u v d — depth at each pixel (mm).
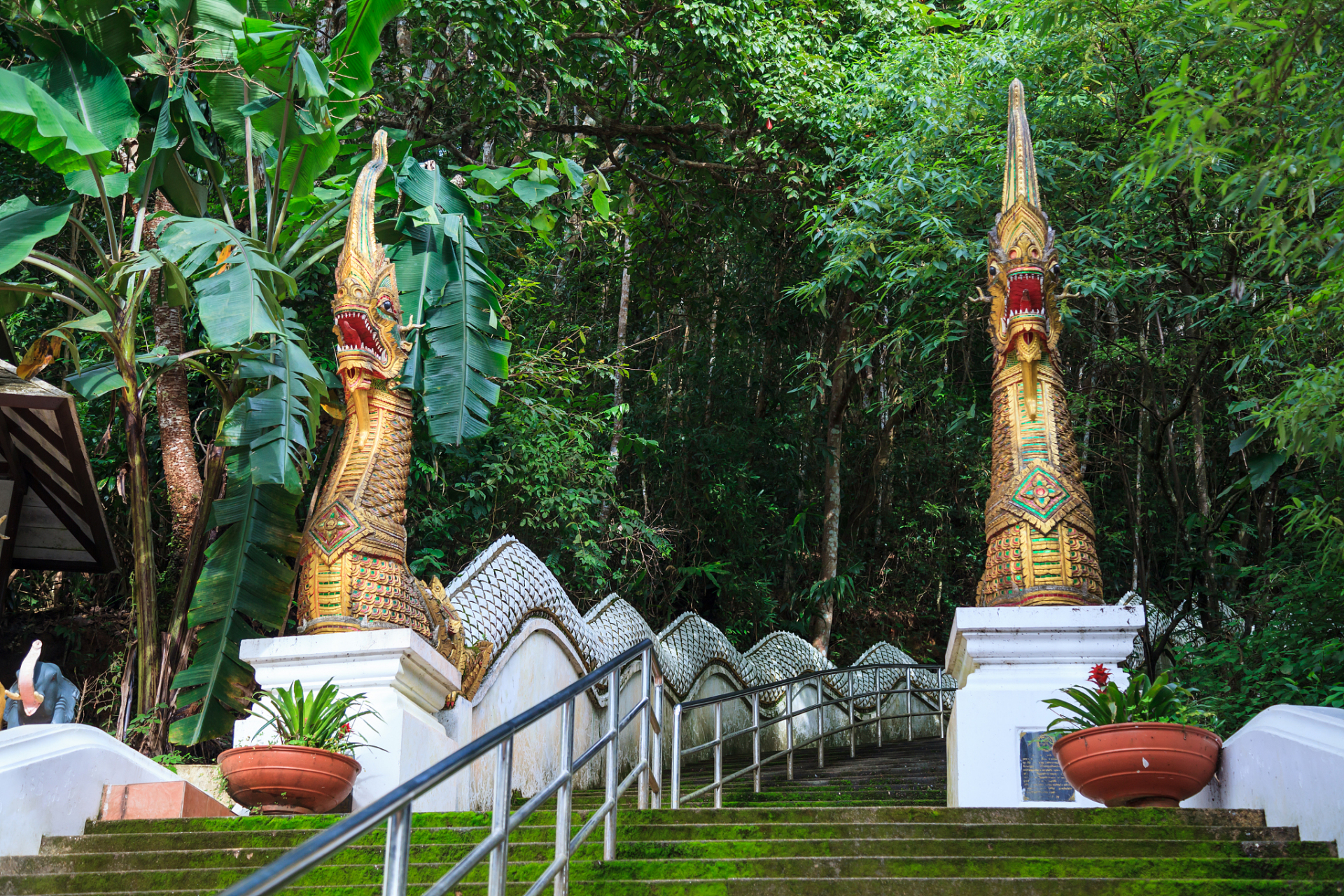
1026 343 7926
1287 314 7203
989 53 11125
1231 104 5488
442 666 7359
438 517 11617
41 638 11414
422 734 6996
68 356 9094
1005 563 7680
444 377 8242
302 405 8109
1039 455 7832
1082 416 13109
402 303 8359
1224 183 5508
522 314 13672
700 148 14742
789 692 10539
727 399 16297
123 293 8633
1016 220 8102
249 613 8141
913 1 14047
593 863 4738
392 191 8711
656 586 15758
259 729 6863
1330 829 4855
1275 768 5379
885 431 17688
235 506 8375
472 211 9102
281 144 8508
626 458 15773
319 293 11391
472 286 8609
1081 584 7535
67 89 8297
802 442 17531
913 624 20172
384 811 2748
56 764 5629
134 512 8578
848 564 18094
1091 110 10750
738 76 13555
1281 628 8938
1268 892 4211
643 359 17078
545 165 9805
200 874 4859
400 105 12930
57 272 8078
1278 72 5289
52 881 4848
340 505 7273
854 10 14672
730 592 15969
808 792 8922
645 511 14938
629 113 15344
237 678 7961
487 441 12227
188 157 9266
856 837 5203
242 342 7820
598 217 13914
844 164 13164
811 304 12969
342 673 6867
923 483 19984
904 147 11422
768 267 16422
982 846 4984
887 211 11711
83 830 5719
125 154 10641
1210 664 8797
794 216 15188
